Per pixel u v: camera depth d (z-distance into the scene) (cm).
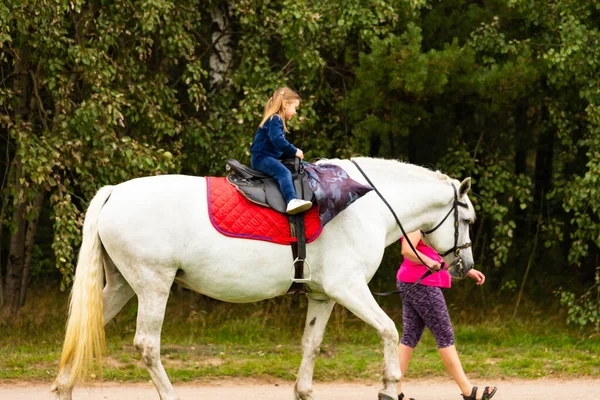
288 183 602
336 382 805
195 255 593
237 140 1021
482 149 1148
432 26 1078
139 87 967
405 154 1327
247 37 1051
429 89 974
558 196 1186
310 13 961
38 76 970
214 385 783
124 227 586
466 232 686
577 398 739
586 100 1101
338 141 1097
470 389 671
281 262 607
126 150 905
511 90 1002
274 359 873
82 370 579
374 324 618
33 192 935
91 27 980
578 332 1050
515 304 1226
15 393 725
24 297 1102
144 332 589
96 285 586
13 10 848
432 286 681
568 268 1368
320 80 1091
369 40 1006
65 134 909
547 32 1077
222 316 1108
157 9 920
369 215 639
